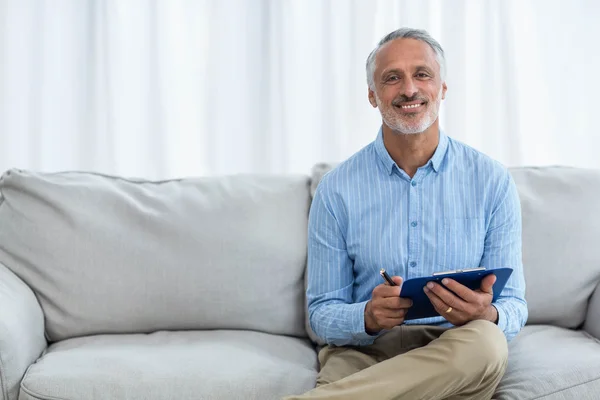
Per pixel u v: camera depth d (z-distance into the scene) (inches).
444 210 73.2
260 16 111.8
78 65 111.4
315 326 73.2
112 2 110.6
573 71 112.5
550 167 90.2
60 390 66.9
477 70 112.8
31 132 111.9
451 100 112.1
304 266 85.6
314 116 112.9
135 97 112.2
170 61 112.0
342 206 74.7
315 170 90.0
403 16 111.6
